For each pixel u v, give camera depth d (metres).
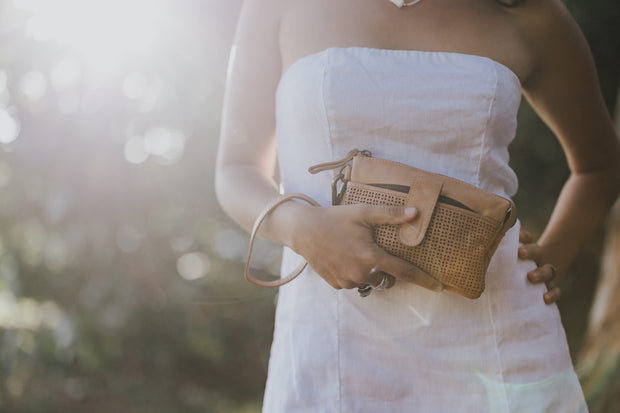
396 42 1.36
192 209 5.28
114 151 3.81
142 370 5.13
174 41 3.90
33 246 4.21
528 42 1.47
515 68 1.42
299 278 1.32
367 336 1.26
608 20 4.46
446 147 1.28
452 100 1.28
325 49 1.35
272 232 1.26
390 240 1.17
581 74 1.56
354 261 1.16
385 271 1.16
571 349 5.03
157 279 4.98
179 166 4.86
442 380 1.26
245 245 6.59
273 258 6.98
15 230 4.15
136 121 4.06
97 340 4.15
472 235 1.17
